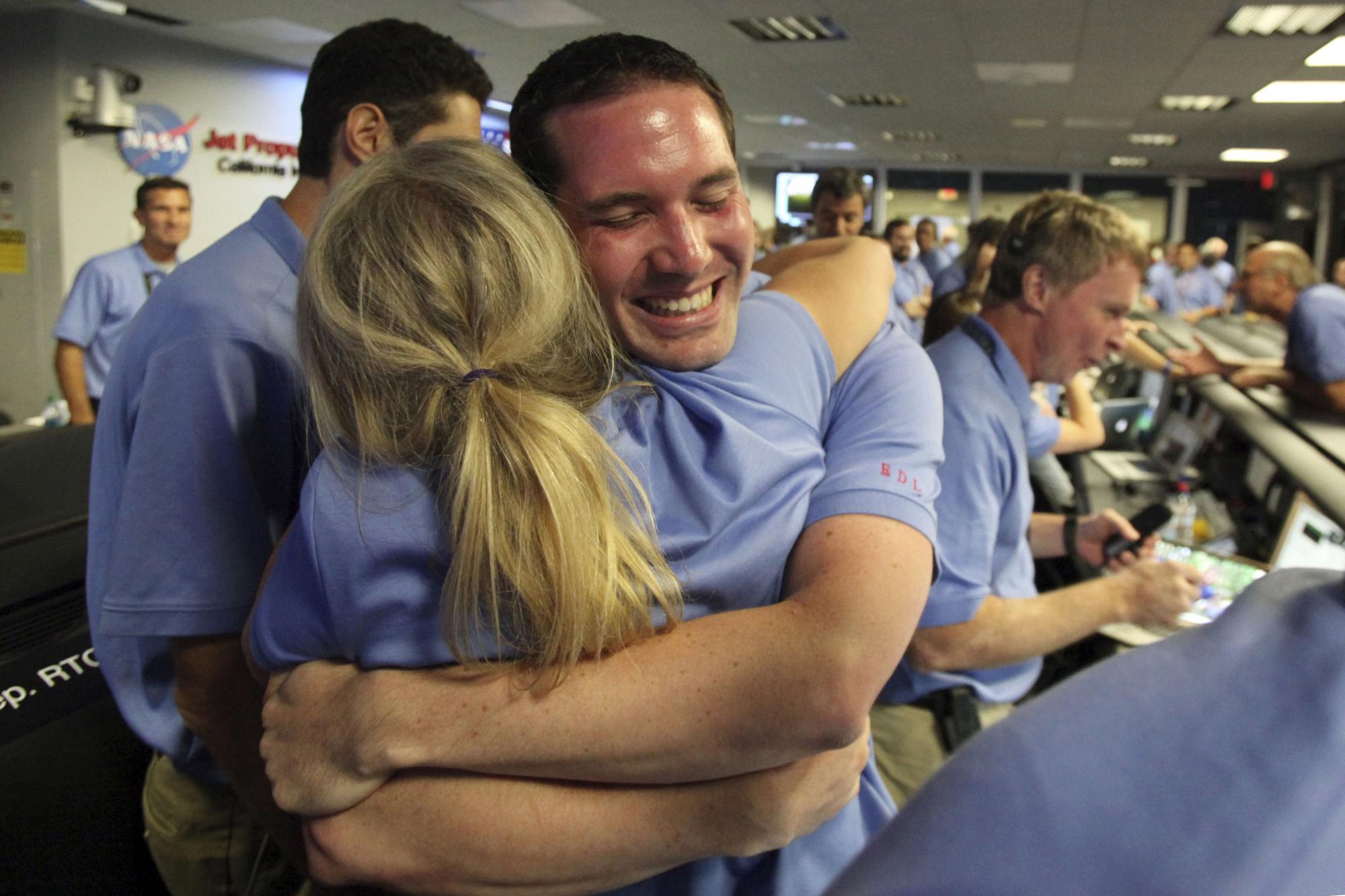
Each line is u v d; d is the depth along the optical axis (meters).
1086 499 2.03
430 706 0.56
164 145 6.78
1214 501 2.00
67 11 5.99
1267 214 15.24
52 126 6.20
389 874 0.58
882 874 0.24
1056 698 0.29
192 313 0.89
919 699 1.27
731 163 0.63
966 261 3.96
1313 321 2.10
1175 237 15.73
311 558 0.57
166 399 0.87
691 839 0.57
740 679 0.54
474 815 0.57
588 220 0.62
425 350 0.53
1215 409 2.09
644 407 0.62
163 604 0.86
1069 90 8.48
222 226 7.31
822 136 12.82
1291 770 0.24
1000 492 1.22
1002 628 1.15
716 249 0.63
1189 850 0.23
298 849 0.94
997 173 16.38
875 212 16.70
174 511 0.87
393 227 0.54
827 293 0.79
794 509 0.62
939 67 7.72
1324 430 1.77
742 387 0.64
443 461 0.54
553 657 0.54
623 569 0.54
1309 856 0.22
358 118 1.08
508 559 0.51
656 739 0.54
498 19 6.16
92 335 3.52
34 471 1.18
